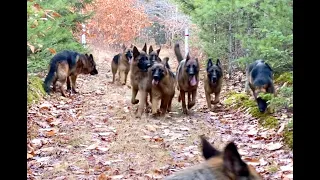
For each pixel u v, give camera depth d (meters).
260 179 2.52
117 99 12.50
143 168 6.23
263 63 9.82
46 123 8.90
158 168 6.22
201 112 10.85
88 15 16.38
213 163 2.51
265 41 8.76
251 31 13.62
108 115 10.12
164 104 10.09
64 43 14.73
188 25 31.73
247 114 9.65
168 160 6.59
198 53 22.09
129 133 8.28
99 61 24.59
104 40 29.28
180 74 10.59
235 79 14.74
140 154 6.93
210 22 15.39
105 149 7.15
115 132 8.38
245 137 8.02
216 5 13.26
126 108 10.97
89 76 18.61
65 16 14.76
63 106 11.15
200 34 17.05
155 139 7.85
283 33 8.95
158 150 7.15
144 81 10.06
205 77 11.03
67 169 6.19
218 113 10.54
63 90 12.88
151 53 11.02
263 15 11.09
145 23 30.53
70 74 13.47
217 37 15.96
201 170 2.48
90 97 12.91
